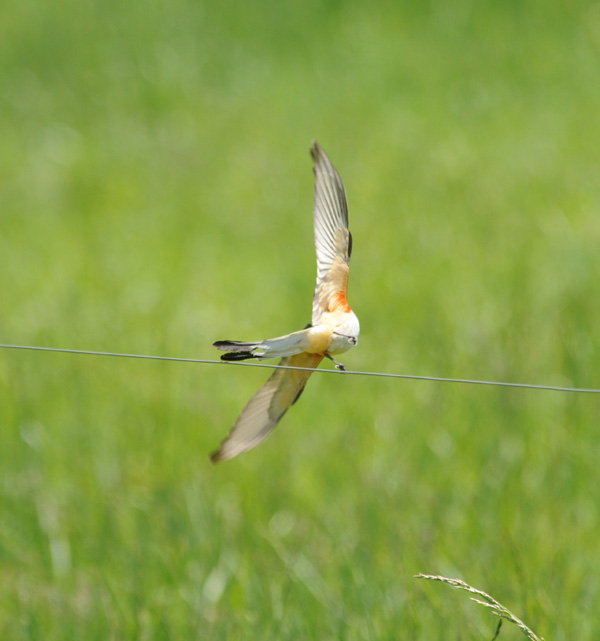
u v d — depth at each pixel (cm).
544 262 1352
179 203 1742
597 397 1049
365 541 873
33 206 1788
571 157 1686
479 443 1004
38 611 842
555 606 757
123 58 2319
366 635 745
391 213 1562
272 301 1377
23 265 1559
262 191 1742
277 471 1006
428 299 1288
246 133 1970
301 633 763
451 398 1081
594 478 933
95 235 1656
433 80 2072
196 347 1264
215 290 1420
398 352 1188
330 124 1947
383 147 1809
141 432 1063
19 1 2581
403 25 2312
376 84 2077
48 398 1141
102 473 1018
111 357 1230
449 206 1566
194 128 2017
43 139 2047
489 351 1147
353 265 1404
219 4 2470
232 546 905
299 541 900
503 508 901
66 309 1367
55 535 938
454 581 590
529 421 1029
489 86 2008
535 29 2203
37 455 1046
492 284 1310
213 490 977
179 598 838
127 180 1847
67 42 2386
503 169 1670
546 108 1894
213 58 2281
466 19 2269
